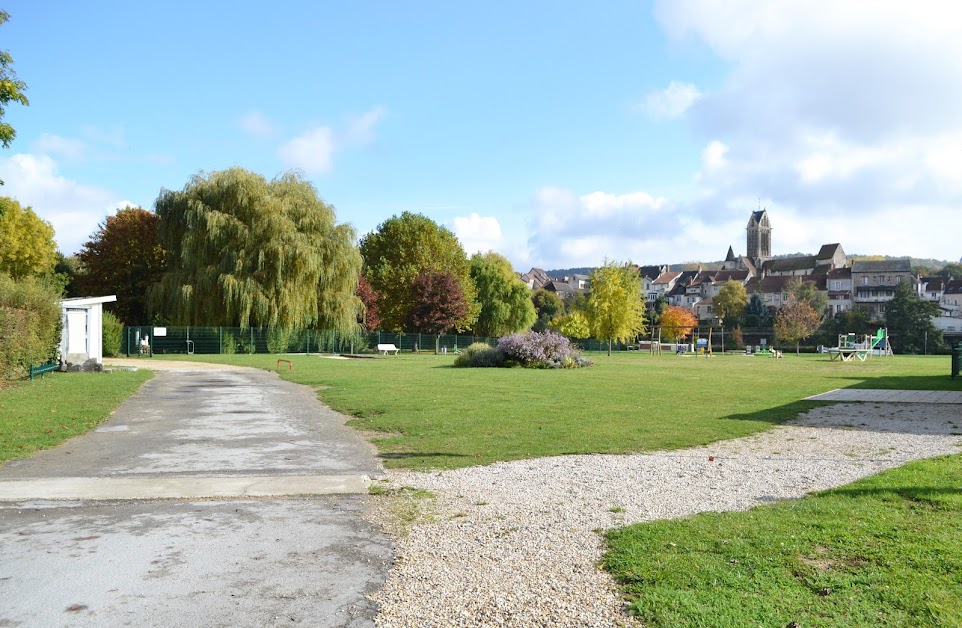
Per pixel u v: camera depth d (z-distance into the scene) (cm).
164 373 3056
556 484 859
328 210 5131
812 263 14112
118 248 5906
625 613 463
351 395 2027
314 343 5262
